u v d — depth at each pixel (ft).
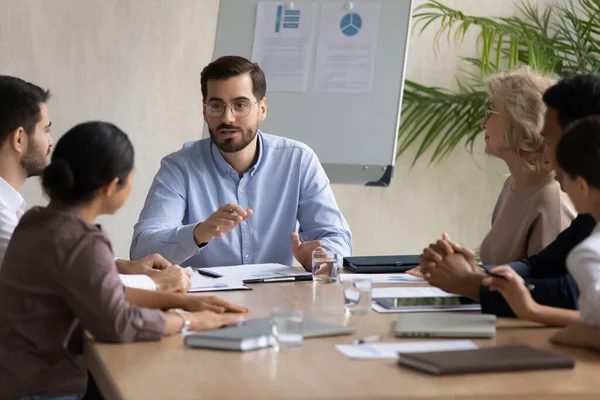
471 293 8.18
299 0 16.35
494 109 9.93
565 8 18.21
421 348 6.48
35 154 9.62
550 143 8.36
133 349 6.54
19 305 6.79
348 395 5.27
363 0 16.22
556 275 8.87
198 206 12.08
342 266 11.14
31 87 9.67
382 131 15.98
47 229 6.79
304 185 12.28
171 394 5.32
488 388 5.44
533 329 7.26
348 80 16.05
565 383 5.58
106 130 7.11
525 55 17.74
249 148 12.10
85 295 6.61
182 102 17.90
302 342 6.73
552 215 9.59
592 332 6.52
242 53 16.28
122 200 7.23
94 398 8.69
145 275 8.98
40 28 17.37
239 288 9.27
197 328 7.12
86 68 17.54
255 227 12.12
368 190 18.49
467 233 18.71
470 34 18.30
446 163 18.60
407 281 9.76
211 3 17.88
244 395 5.28
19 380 6.72
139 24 17.65
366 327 7.29
